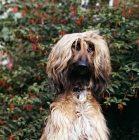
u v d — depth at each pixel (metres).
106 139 2.46
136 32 3.11
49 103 2.86
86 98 2.47
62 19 3.35
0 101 3.11
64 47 2.43
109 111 3.29
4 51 3.39
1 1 3.65
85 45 2.41
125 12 3.21
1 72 3.42
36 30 3.26
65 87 2.46
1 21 3.56
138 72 2.77
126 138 3.14
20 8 3.51
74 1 3.34
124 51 2.99
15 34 3.40
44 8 3.43
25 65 3.42
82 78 2.47
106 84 2.55
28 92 3.13
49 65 2.51
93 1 3.50
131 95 2.83
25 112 2.99
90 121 2.41
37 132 2.85
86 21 3.28
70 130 2.37
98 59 2.45
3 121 2.89
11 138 2.75
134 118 3.26
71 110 2.42
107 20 3.18
